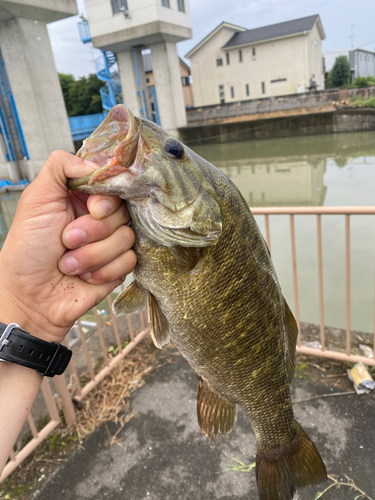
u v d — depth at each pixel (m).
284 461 0.37
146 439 0.55
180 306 0.28
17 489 0.49
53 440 0.57
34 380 0.24
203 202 0.25
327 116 4.88
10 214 3.04
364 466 0.47
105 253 0.24
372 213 0.56
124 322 0.89
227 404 0.35
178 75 5.91
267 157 4.43
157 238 0.25
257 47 7.97
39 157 3.67
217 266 0.28
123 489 0.48
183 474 0.49
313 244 1.52
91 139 0.24
